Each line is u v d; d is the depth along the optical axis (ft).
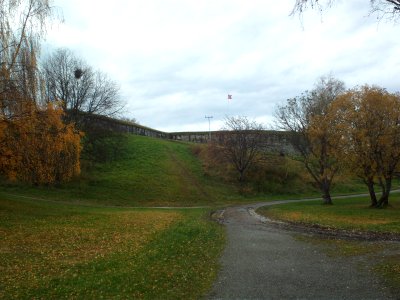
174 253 47.14
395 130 106.11
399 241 55.93
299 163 238.07
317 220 85.76
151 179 194.29
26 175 92.07
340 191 227.81
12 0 73.05
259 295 30.30
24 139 83.35
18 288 31.91
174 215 105.19
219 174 217.56
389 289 30.94
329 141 126.52
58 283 33.55
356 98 114.01
